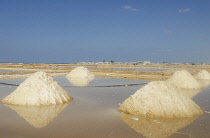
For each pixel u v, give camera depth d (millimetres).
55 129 4820
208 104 7789
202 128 5004
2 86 12375
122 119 5648
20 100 7426
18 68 34375
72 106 7168
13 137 4320
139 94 6465
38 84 7750
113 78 18438
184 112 6047
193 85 11992
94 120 5531
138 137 4434
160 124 5277
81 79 17312
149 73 24188
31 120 5492
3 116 5840
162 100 6145
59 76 19938
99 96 9250
